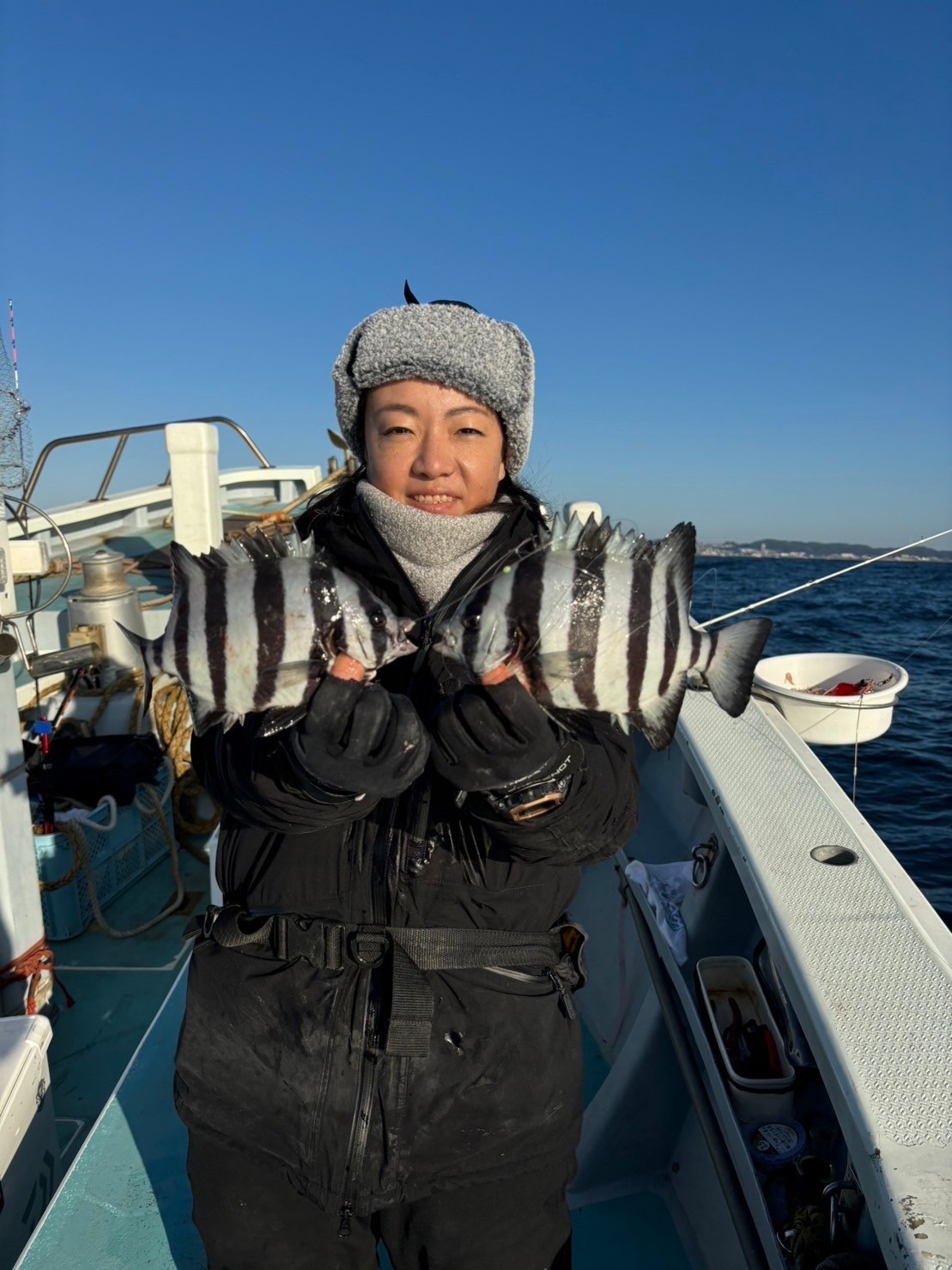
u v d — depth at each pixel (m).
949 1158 1.26
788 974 1.66
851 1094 1.37
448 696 1.50
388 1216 1.47
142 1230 1.93
